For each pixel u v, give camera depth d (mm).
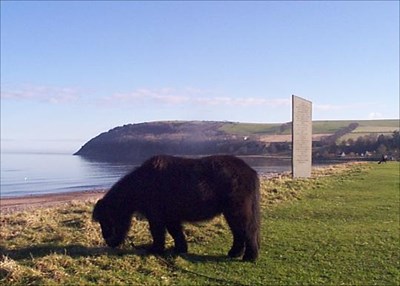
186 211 8359
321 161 50531
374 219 11969
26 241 9297
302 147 20578
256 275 7629
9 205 19984
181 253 8656
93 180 39156
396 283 7375
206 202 8258
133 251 8531
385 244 9430
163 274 7484
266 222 11523
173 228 8695
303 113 20703
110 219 8648
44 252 8359
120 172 47281
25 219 11320
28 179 42219
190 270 7770
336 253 8852
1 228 10508
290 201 14188
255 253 8297
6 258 7496
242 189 8195
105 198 8758
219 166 8328
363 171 22516
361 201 14383
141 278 7207
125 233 8750
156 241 8516
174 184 8367
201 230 10125
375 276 7668
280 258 8531
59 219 11266
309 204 13797
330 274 7746
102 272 7254
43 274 6980
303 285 7250
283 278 7520
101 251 8352
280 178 19219
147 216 8531
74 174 46562
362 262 8344
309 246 9305
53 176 45156
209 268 7914
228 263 8188
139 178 8617
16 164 75562
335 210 12969
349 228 10898
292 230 10648
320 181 18297
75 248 8562
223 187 8195
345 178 19656
